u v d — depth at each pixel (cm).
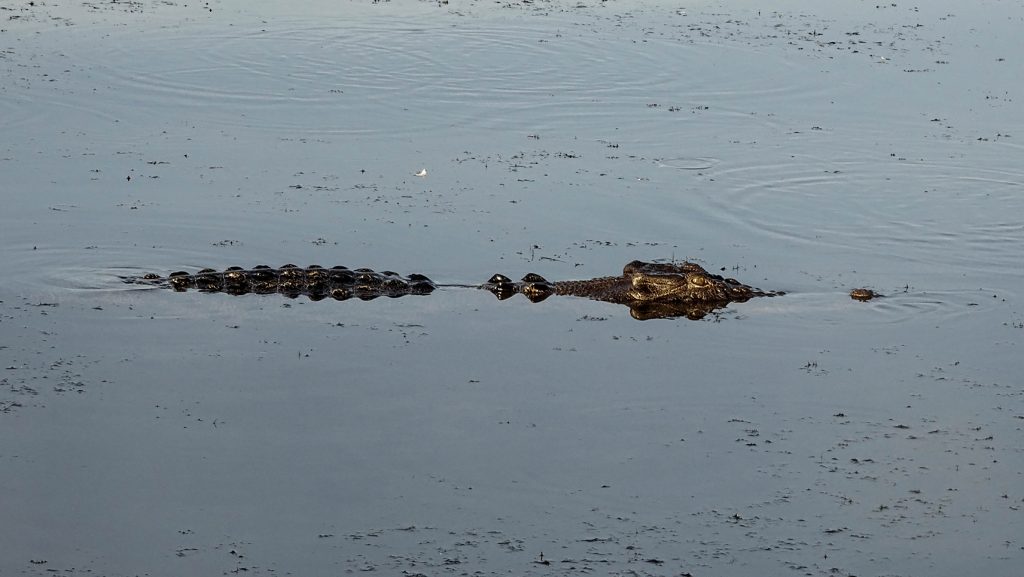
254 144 6397
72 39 8300
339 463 3291
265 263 4903
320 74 7762
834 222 5562
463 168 6116
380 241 5153
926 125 6925
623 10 9650
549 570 2781
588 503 3105
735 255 5128
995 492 3169
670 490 3177
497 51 8388
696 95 7494
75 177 5781
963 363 4025
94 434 3428
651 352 4112
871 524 3006
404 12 9469
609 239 5259
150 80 7450
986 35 8769
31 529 2925
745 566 2811
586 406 3681
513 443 3428
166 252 4966
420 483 3192
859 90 7544
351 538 2914
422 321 4359
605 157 6347
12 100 6919
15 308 4359
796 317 4453
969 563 2831
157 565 2780
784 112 7169
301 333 4216
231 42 8406
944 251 5234
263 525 2967
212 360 3969
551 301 4584
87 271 4738
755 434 3503
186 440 3403
